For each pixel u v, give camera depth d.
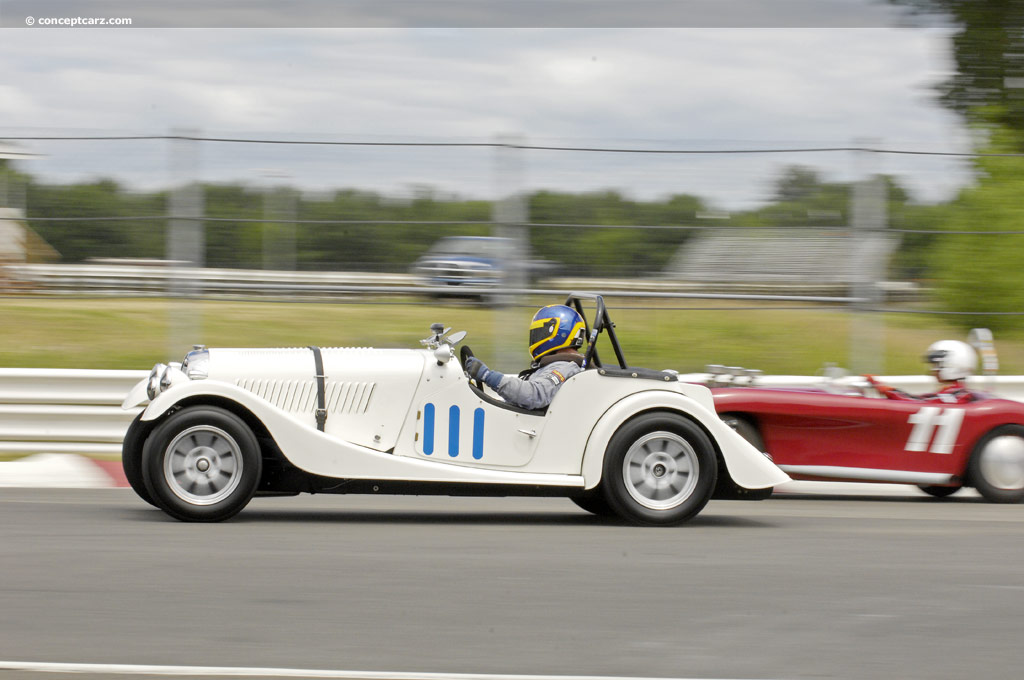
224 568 12.27
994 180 23.75
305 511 16.45
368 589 11.55
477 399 15.39
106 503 16.56
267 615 10.55
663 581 12.23
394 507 17.22
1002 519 17.11
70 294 22.25
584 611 10.95
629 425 15.37
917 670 9.43
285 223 22.12
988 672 9.41
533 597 11.41
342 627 10.23
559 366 15.80
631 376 15.74
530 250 22.25
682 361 22.88
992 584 12.41
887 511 17.92
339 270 22.17
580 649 9.78
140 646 9.59
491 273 22.25
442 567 12.62
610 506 15.38
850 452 18.77
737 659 9.61
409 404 15.31
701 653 9.75
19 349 24.33
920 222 23.22
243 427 14.44
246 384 15.17
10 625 10.09
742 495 15.69
